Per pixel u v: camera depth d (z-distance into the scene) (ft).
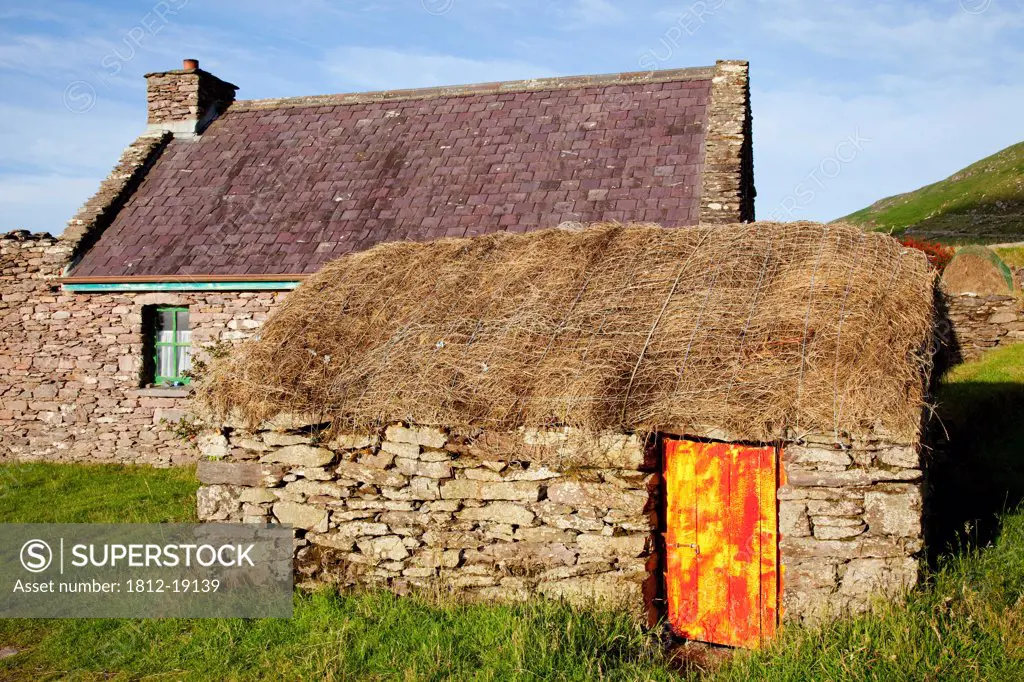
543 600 20.58
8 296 46.85
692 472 20.79
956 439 29.86
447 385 22.56
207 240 45.80
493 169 46.34
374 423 22.95
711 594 20.56
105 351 45.42
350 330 25.53
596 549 20.84
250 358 25.08
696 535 20.74
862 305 21.50
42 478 41.42
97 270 45.29
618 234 26.58
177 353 45.42
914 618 17.44
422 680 17.87
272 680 18.78
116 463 44.75
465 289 26.04
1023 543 21.25
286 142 52.90
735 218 38.68
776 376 20.11
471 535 22.07
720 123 44.70
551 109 50.26
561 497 21.15
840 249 23.97
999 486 25.70
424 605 21.52
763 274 23.58
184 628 22.06
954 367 38.83
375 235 43.47
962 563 20.15
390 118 53.21
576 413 20.66
